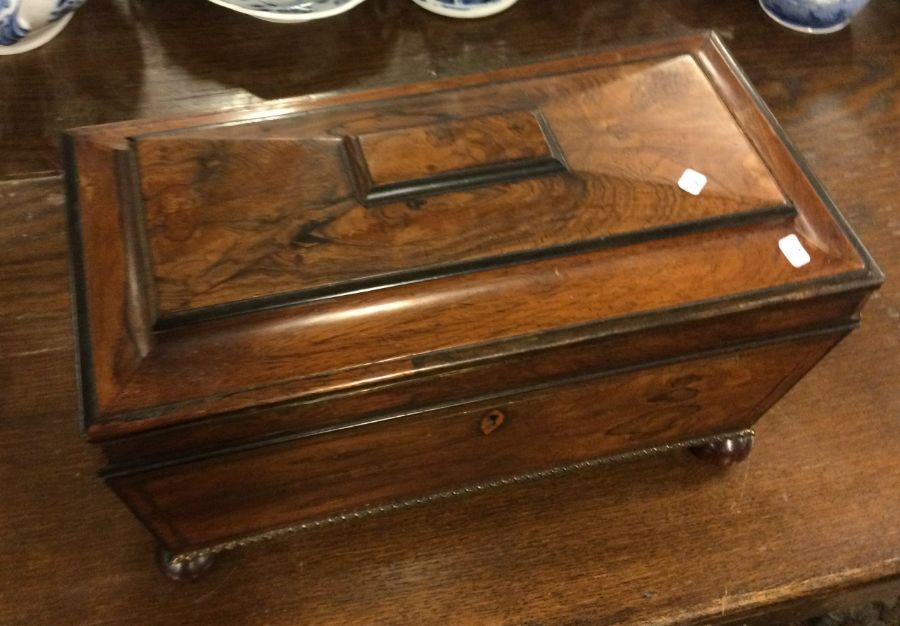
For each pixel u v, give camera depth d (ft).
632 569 2.54
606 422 2.40
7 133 2.98
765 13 3.70
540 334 1.96
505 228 2.06
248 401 1.82
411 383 1.93
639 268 2.07
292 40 3.29
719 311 2.03
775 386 2.51
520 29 3.43
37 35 3.13
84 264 1.97
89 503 2.45
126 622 2.32
